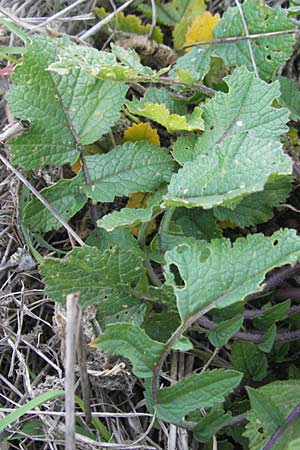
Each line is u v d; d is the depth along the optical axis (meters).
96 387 0.46
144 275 0.44
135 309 0.44
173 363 0.47
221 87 0.53
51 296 0.43
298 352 0.47
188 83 0.49
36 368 0.48
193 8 0.61
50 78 0.46
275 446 0.40
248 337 0.45
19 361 0.47
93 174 0.47
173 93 0.52
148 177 0.47
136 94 0.56
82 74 0.47
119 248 0.42
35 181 0.51
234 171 0.40
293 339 0.46
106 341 0.39
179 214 0.49
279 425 0.40
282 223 0.52
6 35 0.58
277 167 0.39
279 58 0.51
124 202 0.52
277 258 0.39
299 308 0.46
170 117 0.46
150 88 0.51
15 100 0.46
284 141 0.51
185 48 0.56
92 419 0.43
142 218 0.43
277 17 0.51
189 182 0.42
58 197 0.47
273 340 0.45
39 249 0.51
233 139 0.41
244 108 0.46
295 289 0.48
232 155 0.41
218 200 0.40
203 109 0.47
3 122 0.55
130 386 0.45
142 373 0.40
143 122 0.52
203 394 0.39
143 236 0.46
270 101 0.45
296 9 0.51
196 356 0.48
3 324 0.48
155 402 0.40
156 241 0.46
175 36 0.59
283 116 0.45
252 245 0.39
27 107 0.46
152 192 0.47
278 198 0.48
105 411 0.46
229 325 0.42
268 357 0.47
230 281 0.39
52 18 0.57
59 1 0.61
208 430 0.41
